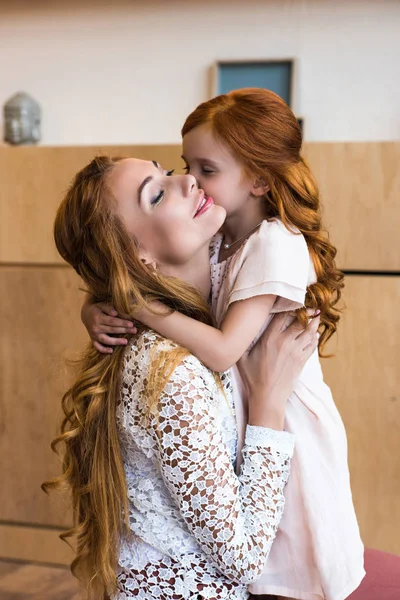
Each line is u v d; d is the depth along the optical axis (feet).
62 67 8.27
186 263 3.90
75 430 3.88
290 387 3.84
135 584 3.70
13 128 7.90
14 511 7.65
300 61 7.69
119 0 8.02
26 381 7.45
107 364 3.82
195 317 3.88
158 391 3.46
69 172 7.16
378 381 6.72
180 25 7.93
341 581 3.83
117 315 3.82
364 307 6.67
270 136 3.99
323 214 6.65
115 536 3.76
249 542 3.51
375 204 6.56
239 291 3.72
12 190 7.30
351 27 7.55
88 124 8.29
